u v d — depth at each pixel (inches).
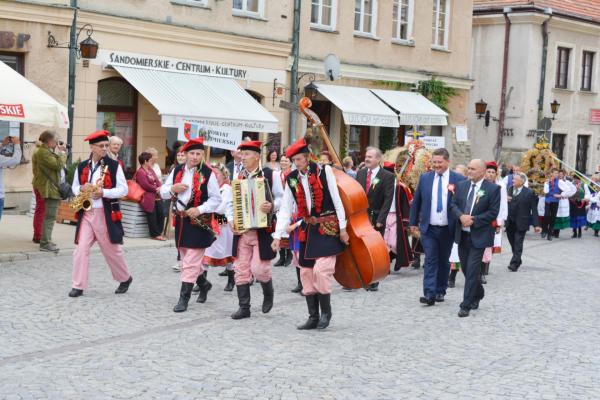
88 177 425.4
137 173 651.5
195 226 403.9
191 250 406.6
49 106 503.8
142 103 831.7
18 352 321.4
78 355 320.8
